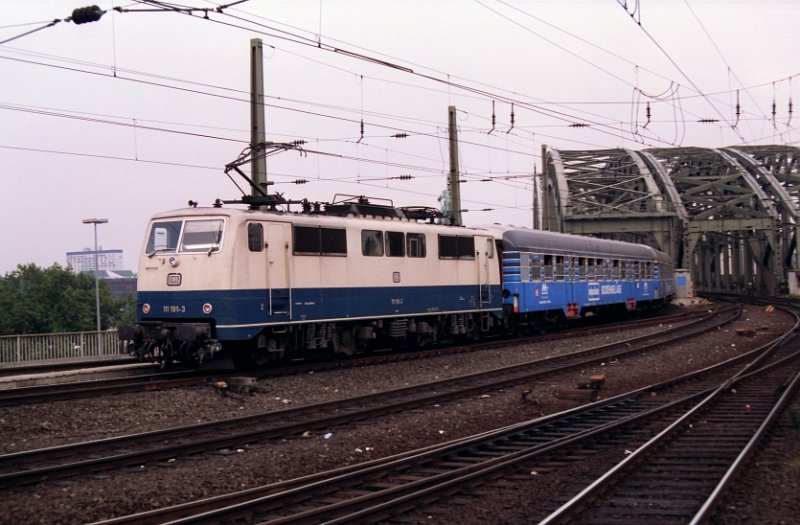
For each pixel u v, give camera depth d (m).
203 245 17.98
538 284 30.20
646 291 44.06
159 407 14.09
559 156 82.81
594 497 8.84
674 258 70.62
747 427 13.03
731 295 81.56
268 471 10.37
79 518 8.33
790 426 13.05
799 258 78.62
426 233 23.78
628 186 85.12
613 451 11.50
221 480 9.84
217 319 17.56
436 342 25.58
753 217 79.56
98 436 12.26
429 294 23.75
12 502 8.65
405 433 12.95
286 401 15.66
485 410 15.20
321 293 19.83
